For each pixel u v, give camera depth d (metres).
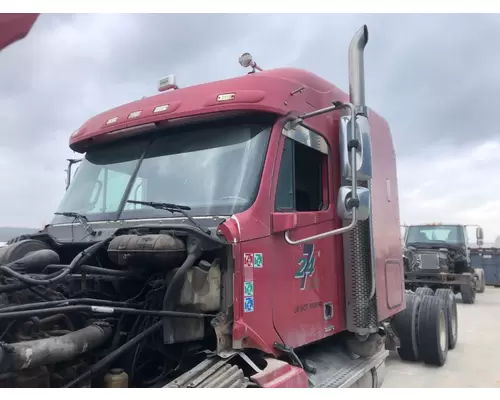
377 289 5.23
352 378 4.44
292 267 3.98
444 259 16.06
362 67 4.59
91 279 3.87
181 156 4.13
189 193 3.89
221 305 3.38
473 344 9.27
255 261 3.52
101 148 4.81
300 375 3.44
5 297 3.30
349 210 3.72
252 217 3.57
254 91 3.90
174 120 4.16
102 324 3.37
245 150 3.87
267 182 3.75
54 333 3.25
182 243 3.40
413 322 7.52
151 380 3.58
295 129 4.18
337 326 4.70
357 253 4.86
